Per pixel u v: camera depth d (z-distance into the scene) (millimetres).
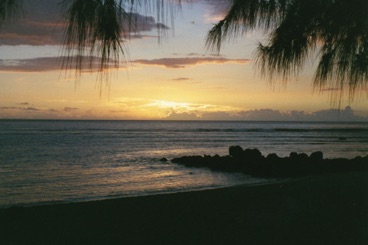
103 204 7738
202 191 8859
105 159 30922
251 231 4781
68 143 47562
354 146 49844
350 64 2775
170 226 5406
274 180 18469
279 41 2764
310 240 4262
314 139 65500
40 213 7219
